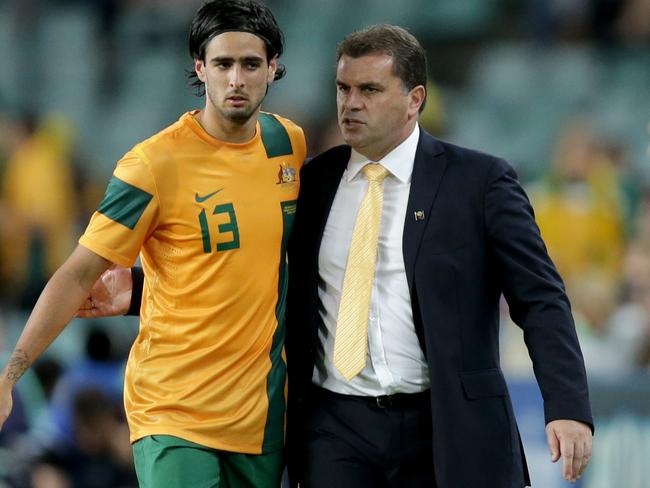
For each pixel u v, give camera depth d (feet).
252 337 48.67
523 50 156.04
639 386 79.00
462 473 47.57
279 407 49.75
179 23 163.02
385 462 48.98
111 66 161.99
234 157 48.60
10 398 46.57
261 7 47.32
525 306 48.14
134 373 49.37
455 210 48.93
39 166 136.98
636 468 78.33
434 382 47.83
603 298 96.68
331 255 49.70
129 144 153.79
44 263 125.08
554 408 46.60
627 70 150.71
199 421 48.21
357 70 48.67
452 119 148.66
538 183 130.82
